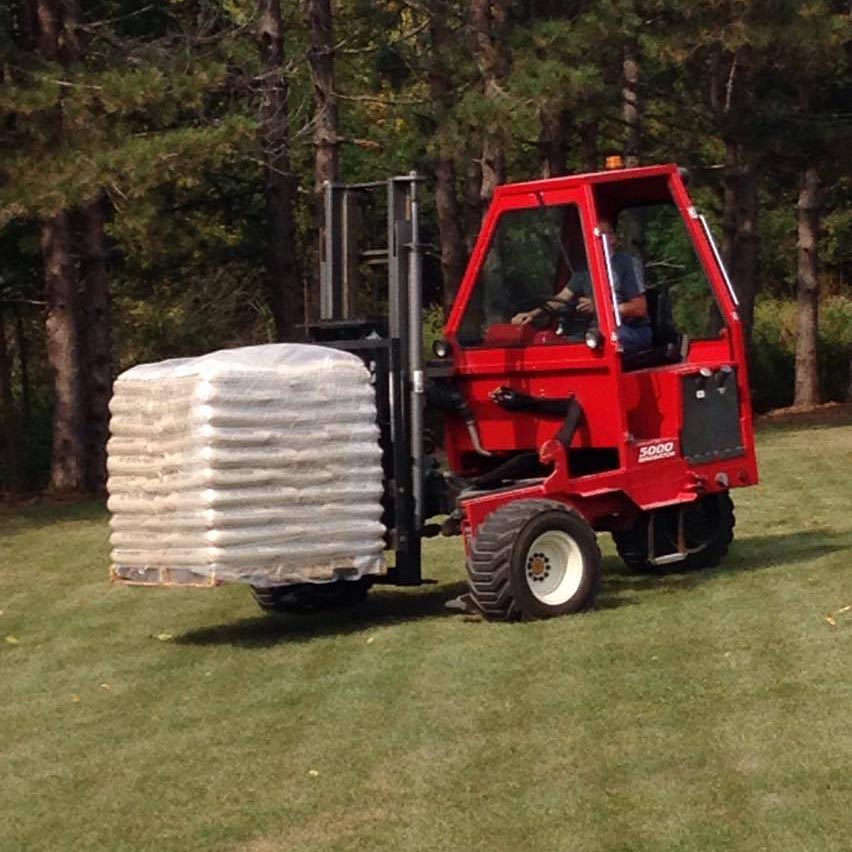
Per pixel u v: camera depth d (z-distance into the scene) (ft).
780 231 193.67
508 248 50.29
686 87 132.87
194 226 120.88
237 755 34.76
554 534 46.55
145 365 46.44
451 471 51.60
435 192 132.67
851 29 111.55
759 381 156.15
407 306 47.70
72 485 104.47
